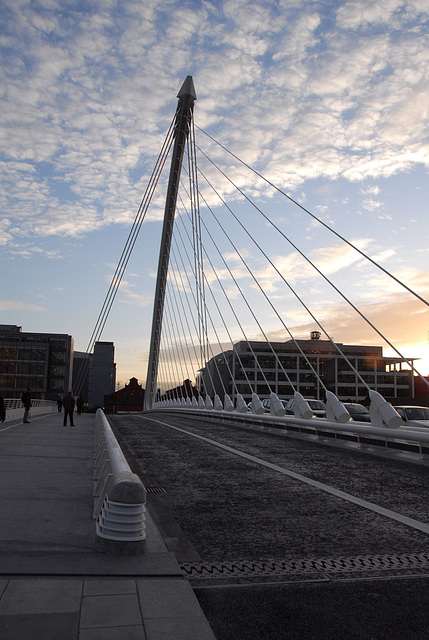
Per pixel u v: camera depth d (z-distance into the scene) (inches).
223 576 163.3
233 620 130.6
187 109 1604.3
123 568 158.4
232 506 265.9
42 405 2015.3
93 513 212.4
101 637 115.3
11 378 3550.7
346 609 138.3
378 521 235.5
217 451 502.9
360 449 504.4
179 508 261.6
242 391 3516.2
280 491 303.6
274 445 562.6
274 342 3690.9
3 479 313.1
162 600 137.9
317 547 196.4
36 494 269.4
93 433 732.7
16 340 3599.9
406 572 168.4
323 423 613.3
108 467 224.2
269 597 146.2
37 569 153.1
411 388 3654.0
